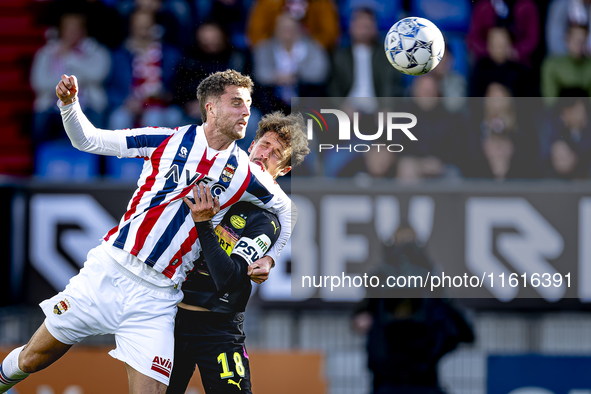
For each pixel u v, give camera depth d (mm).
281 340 20203
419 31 13820
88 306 10773
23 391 18125
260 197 11609
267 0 25594
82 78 25891
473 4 26344
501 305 18922
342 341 20281
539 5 26312
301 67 24875
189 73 24625
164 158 10914
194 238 11008
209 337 12000
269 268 11562
